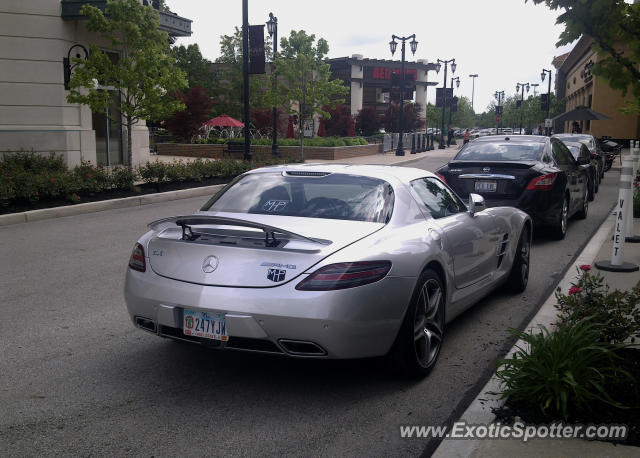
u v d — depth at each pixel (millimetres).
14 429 3602
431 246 4430
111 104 22016
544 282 7332
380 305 3846
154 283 4062
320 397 4086
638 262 7559
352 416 3818
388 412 3881
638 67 4383
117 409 3877
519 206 9055
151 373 4473
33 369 4535
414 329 4188
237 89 47125
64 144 19266
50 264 8078
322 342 3682
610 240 9305
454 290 4938
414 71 84688
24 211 11984
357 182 4758
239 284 3803
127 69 17203
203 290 3855
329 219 4344
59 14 19266
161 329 4094
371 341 3854
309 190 4723
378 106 84875
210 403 3979
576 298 4621
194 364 4652
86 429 3613
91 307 6156
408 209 4617
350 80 79312
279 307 3678
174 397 4062
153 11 17562
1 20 18531
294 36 30094
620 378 3758
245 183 5027
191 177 17625
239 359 4754
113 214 12781
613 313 4316
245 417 3785
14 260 8305
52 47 19234
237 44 46812
